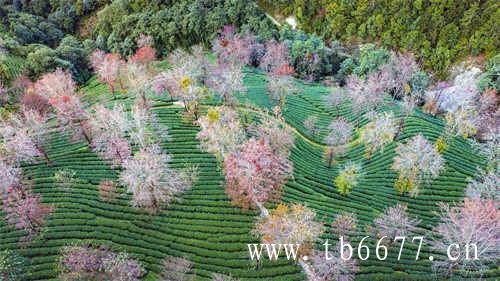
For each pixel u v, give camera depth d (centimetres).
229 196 5675
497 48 9275
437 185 6762
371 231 5578
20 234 5341
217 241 5322
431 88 9562
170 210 5728
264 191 5116
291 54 10362
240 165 4906
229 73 7688
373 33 10544
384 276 4984
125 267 4316
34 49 11000
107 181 6106
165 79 7375
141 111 6644
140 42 10919
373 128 6575
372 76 8638
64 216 5594
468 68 9494
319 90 9575
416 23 10012
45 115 7481
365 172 6812
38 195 5794
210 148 5528
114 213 5647
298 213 4441
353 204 6209
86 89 10056
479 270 5106
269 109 8238
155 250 5169
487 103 8356
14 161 6212
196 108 7444
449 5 9694
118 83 9125
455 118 7462
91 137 6831
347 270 4388
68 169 6406
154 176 4809
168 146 6900
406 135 7756
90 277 4322
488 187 5731
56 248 5100
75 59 10881
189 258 5084
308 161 7100
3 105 8425
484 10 9450
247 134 7019
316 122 8281
